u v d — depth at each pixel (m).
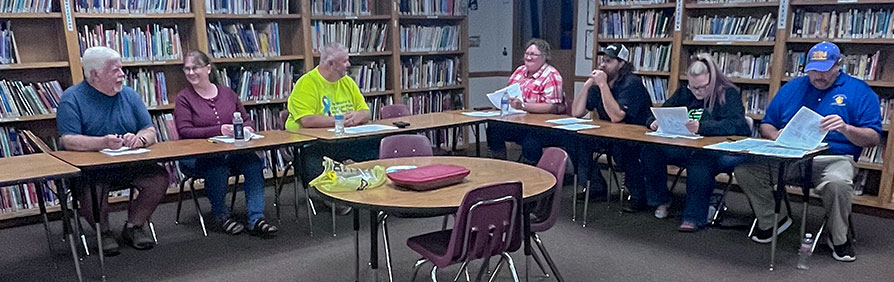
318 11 5.05
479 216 2.05
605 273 3.04
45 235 3.71
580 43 5.97
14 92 3.86
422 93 5.92
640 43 5.25
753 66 4.60
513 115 4.45
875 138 3.23
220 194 3.66
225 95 3.91
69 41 3.90
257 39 4.75
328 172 2.44
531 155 4.49
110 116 3.35
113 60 3.23
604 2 5.37
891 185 3.88
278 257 3.29
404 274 3.06
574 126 3.88
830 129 2.96
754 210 3.40
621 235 3.62
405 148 3.19
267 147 3.31
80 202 3.26
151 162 2.95
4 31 3.80
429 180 2.33
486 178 2.54
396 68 5.54
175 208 4.27
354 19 5.34
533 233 2.69
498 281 2.96
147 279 3.00
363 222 3.89
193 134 3.63
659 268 3.09
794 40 4.29
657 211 3.97
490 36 6.71
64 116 3.21
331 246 3.46
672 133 3.52
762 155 2.89
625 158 4.08
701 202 3.62
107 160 2.89
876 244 3.40
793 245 3.38
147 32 4.26
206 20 4.60
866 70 4.10
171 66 4.54
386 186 2.42
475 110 4.86
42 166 2.75
